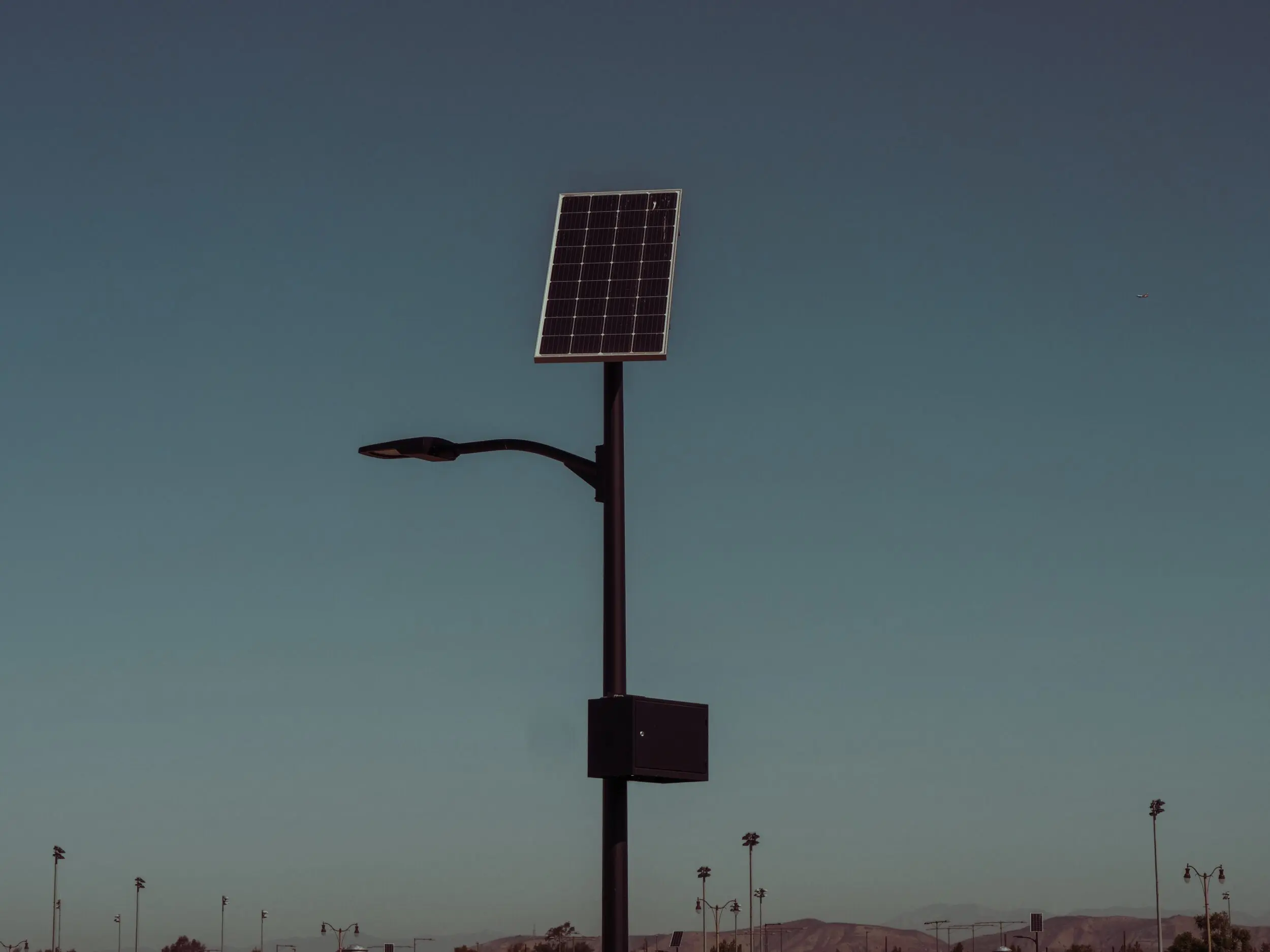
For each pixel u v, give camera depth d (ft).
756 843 496.23
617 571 60.75
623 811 58.34
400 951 549.54
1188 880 440.45
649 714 57.77
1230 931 530.68
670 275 64.69
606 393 62.75
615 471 61.87
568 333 63.36
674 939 515.50
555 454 62.59
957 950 543.39
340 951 491.31
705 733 59.82
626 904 57.82
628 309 63.77
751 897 482.28
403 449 63.52
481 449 63.57
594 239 66.44
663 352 62.18
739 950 564.30
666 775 58.03
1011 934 502.38
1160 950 411.95
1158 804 427.74
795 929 561.43
